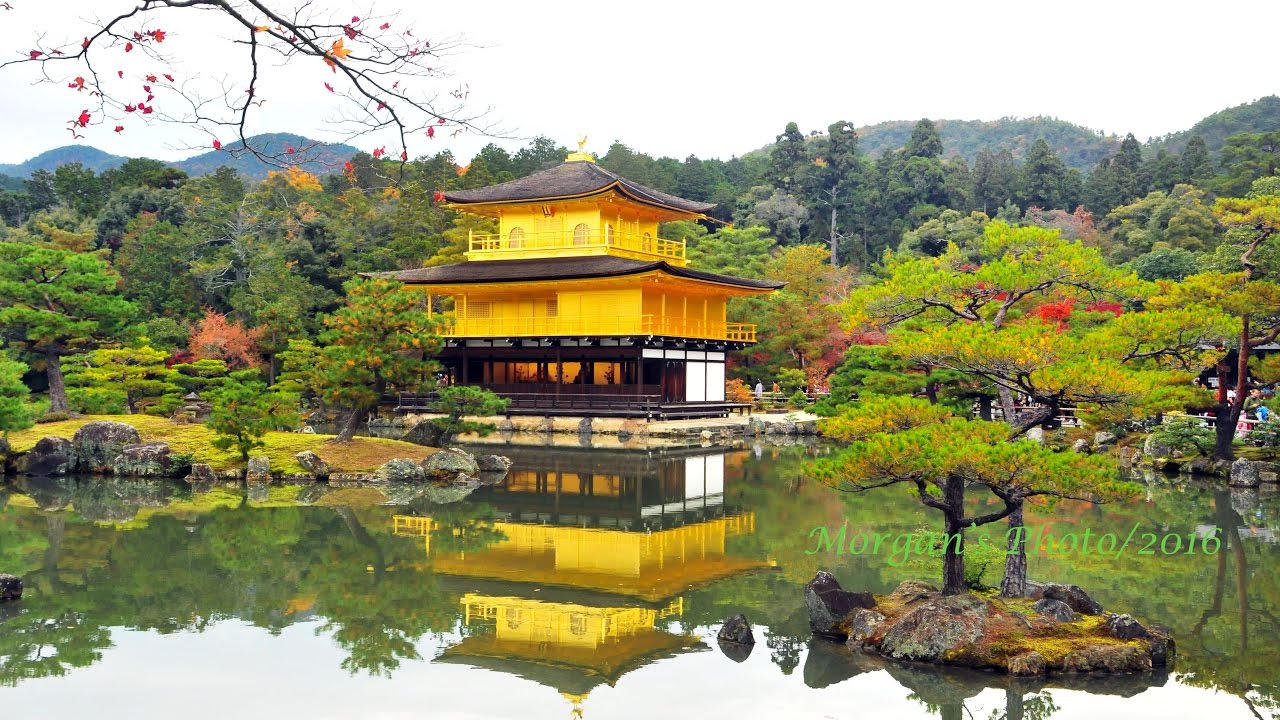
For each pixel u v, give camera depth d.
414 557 28.97
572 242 70.38
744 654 20.03
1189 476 42.91
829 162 154.00
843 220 153.38
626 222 73.06
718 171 164.12
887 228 150.62
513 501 39.25
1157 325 25.69
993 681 17.98
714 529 33.06
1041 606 19.89
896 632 19.44
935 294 23.64
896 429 20.77
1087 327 52.38
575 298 67.25
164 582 26.11
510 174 127.31
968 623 18.97
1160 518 33.47
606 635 21.38
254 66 8.79
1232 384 51.00
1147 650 18.69
